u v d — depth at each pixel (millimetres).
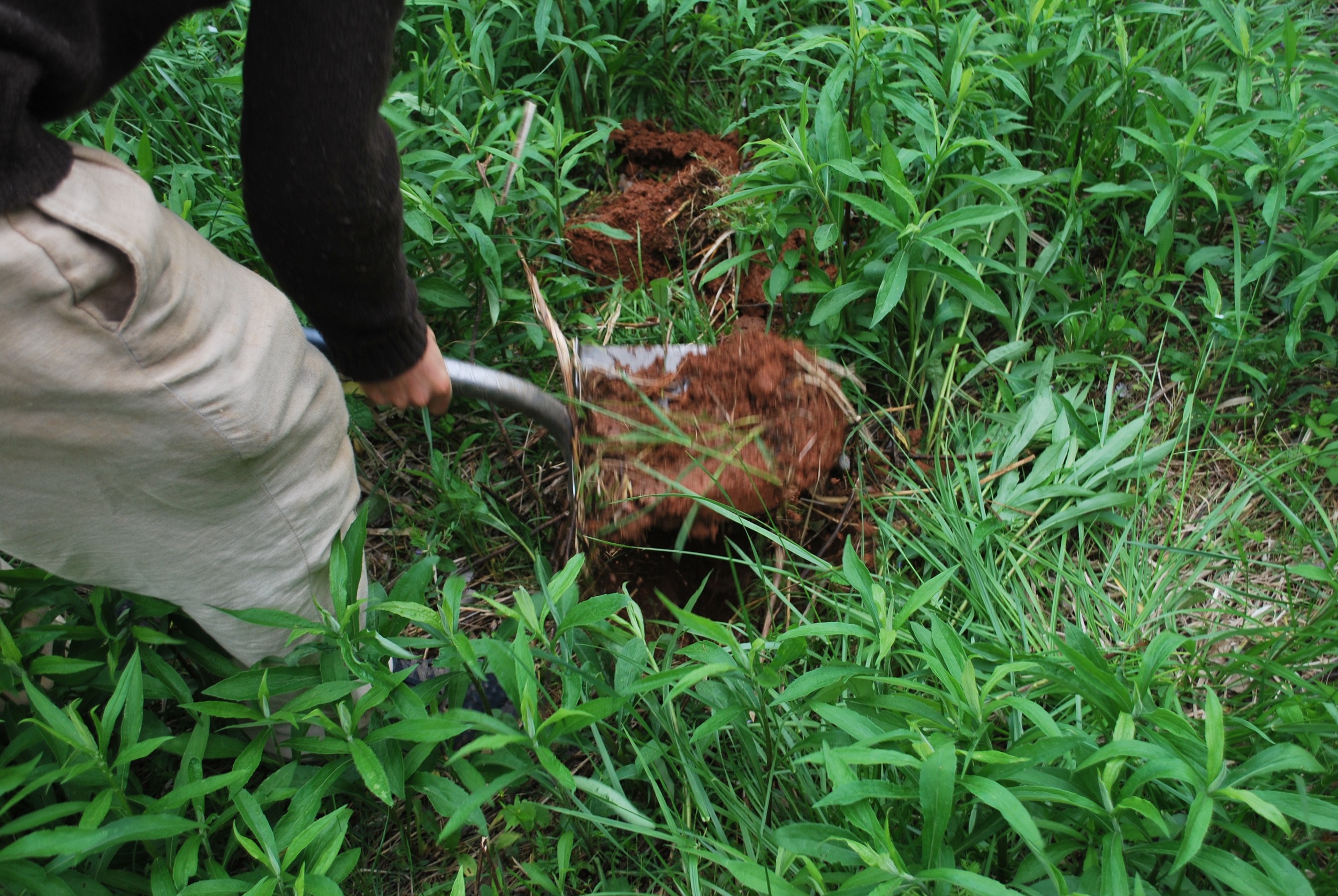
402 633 1985
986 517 2029
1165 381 2330
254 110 1146
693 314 2367
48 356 1073
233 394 1219
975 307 2369
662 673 1365
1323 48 2717
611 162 2859
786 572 1854
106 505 1252
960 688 1267
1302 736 1400
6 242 1001
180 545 1337
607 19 2910
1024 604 1933
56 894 1168
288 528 1409
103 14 1108
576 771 1708
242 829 1478
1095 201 2408
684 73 3090
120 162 1139
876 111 2330
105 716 1268
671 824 1439
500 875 1531
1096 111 2469
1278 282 2438
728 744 1703
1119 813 1146
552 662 1459
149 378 1146
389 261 1317
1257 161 2232
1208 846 1187
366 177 1189
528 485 2211
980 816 1398
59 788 1469
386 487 2260
